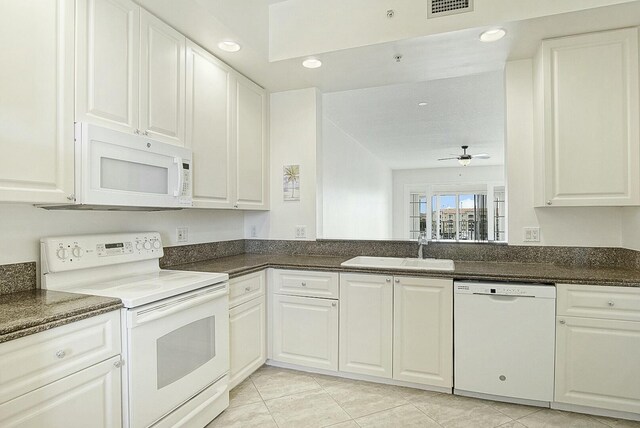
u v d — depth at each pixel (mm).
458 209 8680
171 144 2053
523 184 2574
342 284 2543
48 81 1463
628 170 2117
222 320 2139
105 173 1656
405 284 2381
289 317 2701
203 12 1994
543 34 2195
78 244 1815
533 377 2139
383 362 2453
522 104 2553
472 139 5727
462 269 2348
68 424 1313
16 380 1156
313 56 2502
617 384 2004
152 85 1979
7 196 1319
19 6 1364
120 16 1791
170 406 1735
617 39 2129
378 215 7465
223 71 2594
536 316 2119
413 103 3979
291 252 3229
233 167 2711
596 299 2021
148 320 1601
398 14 2266
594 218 2461
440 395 2340
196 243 2789
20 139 1363
